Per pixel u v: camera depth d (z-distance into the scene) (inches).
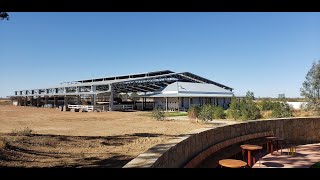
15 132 564.7
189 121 1008.2
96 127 796.6
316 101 991.6
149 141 531.5
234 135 403.2
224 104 2240.4
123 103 2367.1
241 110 1036.5
